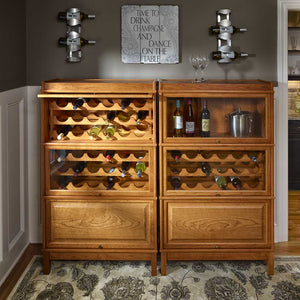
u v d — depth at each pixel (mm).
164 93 2957
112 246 3061
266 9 3424
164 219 3047
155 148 2988
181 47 3451
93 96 2930
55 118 3061
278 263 3225
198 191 3033
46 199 3053
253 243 3055
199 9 3420
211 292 2773
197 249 3059
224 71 3475
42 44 3438
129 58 3445
